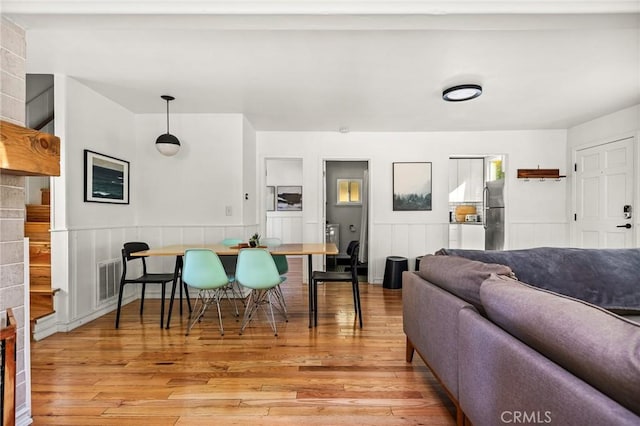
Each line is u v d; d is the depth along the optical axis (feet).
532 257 6.95
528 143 16.55
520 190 16.63
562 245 16.49
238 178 13.98
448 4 4.99
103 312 11.53
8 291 5.32
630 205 12.96
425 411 5.79
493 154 16.63
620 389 2.36
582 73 9.69
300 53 8.45
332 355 8.09
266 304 12.74
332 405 5.98
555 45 8.01
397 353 8.20
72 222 10.20
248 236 14.97
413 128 16.11
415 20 5.31
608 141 13.87
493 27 5.54
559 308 3.16
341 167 23.94
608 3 4.90
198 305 12.69
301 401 6.10
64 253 9.87
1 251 5.23
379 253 16.87
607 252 7.09
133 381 6.85
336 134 16.79
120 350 8.43
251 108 13.07
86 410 5.85
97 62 9.02
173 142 12.37
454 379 4.94
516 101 12.17
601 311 2.94
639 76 9.90
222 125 13.93
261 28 5.60
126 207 13.20
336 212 23.98
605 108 13.01
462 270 5.26
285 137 16.67
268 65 9.17
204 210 14.02
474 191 21.72
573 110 13.26
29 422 5.46
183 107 13.00
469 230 19.51
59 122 9.87
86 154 10.78
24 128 5.03
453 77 9.98
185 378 6.97
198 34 7.48
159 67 9.32
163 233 13.98
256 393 6.38
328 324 10.41
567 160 16.31
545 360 3.01
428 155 16.78
